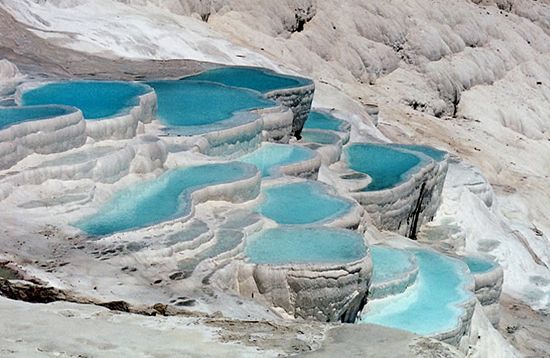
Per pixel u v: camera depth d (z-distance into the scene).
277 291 9.68
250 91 15.52
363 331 5.76
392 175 15.90
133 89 13.29
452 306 12.12
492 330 13.29
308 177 13.66
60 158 10.43
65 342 5.35
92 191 10.16
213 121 13.50
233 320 6.04
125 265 8.73
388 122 25.03
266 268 9.66
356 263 9.84
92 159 10.42
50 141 10.33
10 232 8.90
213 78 17.23
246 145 13.46
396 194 15.00
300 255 10.09
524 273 17.56
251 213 11.05
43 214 9.45
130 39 18.88
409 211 15.74
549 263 19.78
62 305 6.20
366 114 21.20
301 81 17.09
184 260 9.34
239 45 23.17
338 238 10.66
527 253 18.14
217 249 9.72
